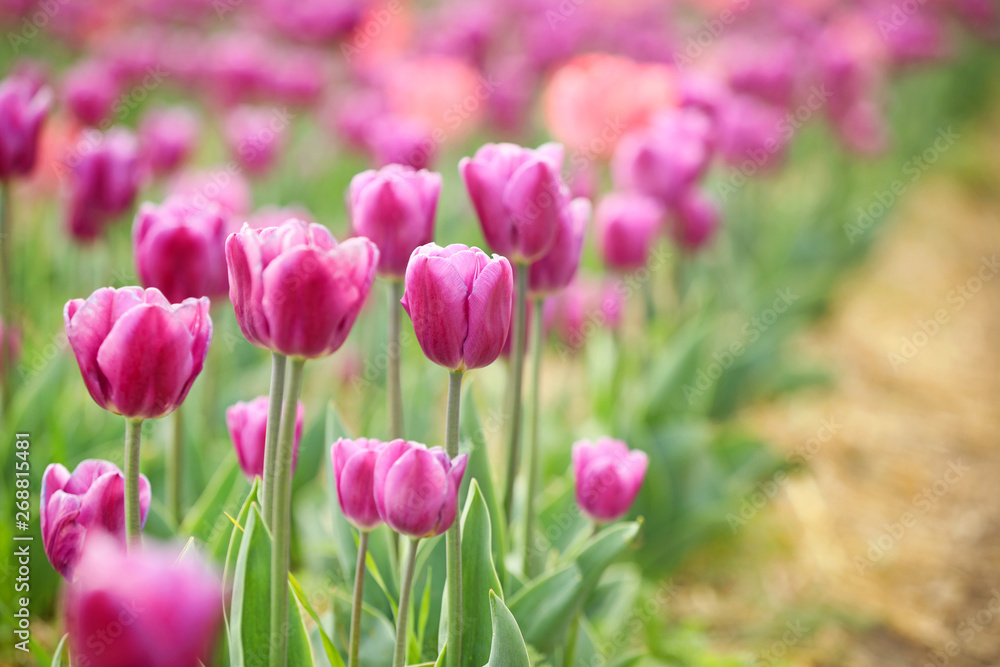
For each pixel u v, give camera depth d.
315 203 3.52
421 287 1.48
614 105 2.58
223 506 1.72
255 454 1.58
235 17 4.72
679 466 2.22
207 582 1.32
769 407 3.19
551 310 1.91
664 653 1.89
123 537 1.48
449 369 1.50
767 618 2.11
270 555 1.49
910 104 5.89
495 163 1.61
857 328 3.88
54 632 1.78
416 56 3.82
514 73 3.80
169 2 4.35
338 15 3.65
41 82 1.89
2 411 1.87
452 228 3.17
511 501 1.69
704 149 2.21
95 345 1.45
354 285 1.44
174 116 2.70
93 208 1.94
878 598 2.29
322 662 1.57
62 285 2.61
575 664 1.71
